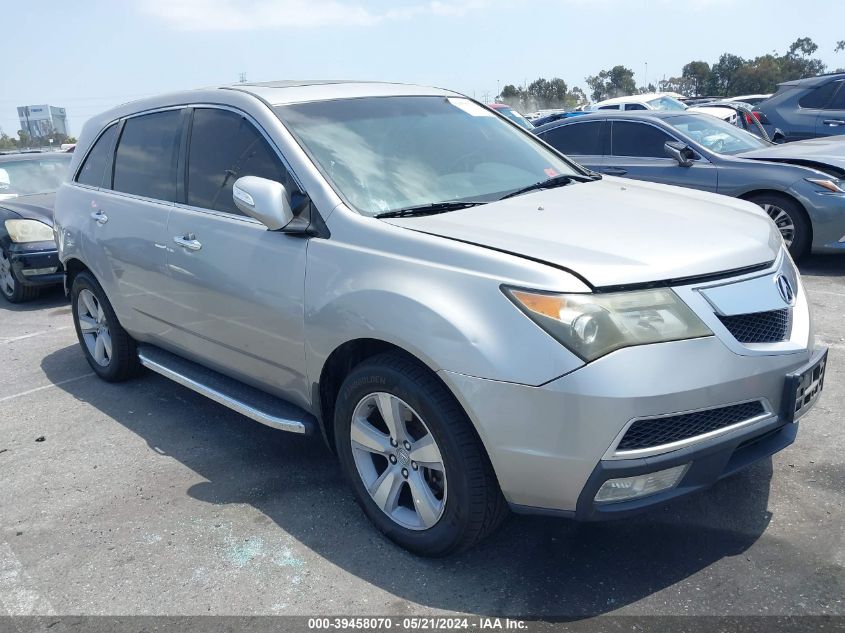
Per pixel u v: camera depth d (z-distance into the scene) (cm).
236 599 285
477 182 364
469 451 271
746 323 271
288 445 414
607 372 245
